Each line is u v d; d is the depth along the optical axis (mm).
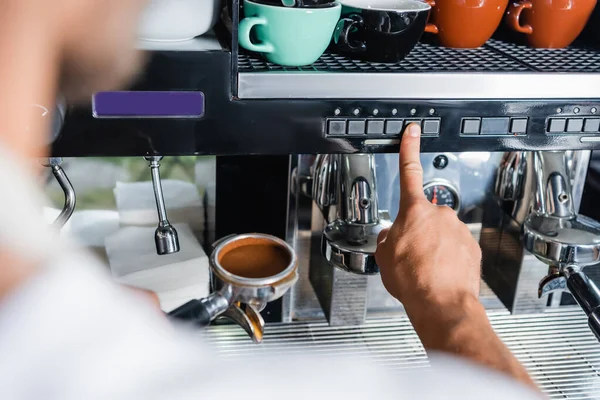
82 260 290
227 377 292
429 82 642
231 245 677
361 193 730
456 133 662
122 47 293
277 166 789
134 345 285
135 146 616
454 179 860
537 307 891
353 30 658
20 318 265
